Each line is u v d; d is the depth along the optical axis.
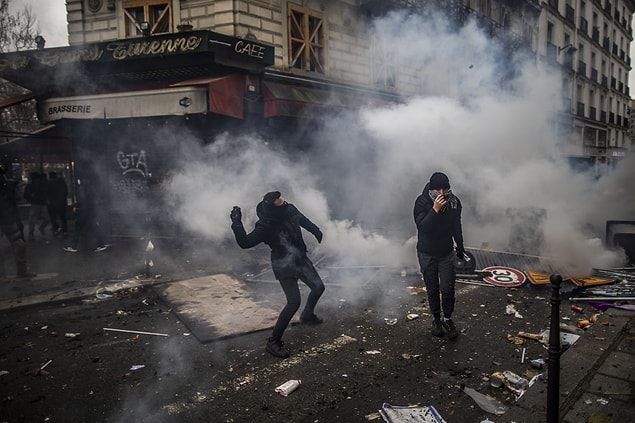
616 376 3.41
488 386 3.44
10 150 12.02
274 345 4.04
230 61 8.98
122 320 4.99
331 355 4.02
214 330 4.54
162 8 10.38
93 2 10.73
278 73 10.26
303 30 11.28
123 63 9.28
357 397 3.30
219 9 9.66
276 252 4.16
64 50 9.45
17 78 10.14
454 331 4.34
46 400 3.30
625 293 5.41
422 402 3.22
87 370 3.78
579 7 28.56
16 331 4.69
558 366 2.77
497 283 6.12
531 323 4.77
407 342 4.29
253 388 3.45
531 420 2.90
